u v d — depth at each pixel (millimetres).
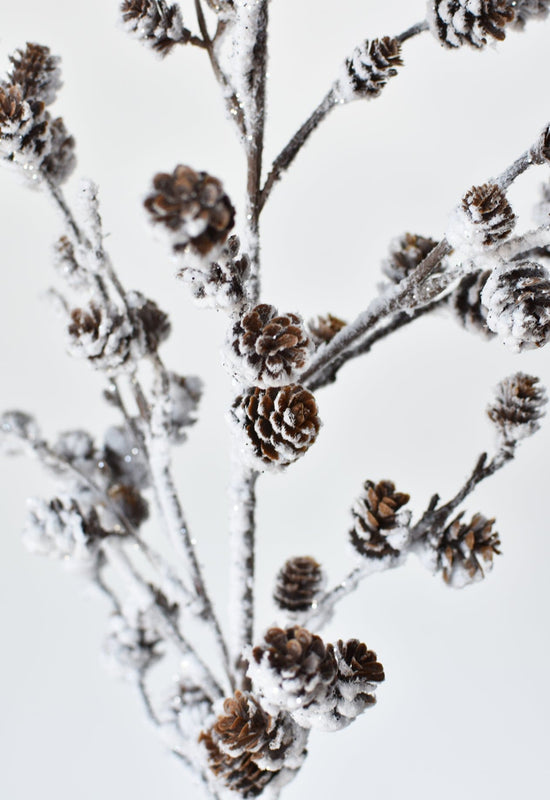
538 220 346
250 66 312
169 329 361
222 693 382
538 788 672
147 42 321
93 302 344
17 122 320
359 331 327
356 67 314
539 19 330
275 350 286
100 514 389
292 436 290
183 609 379
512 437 347
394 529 344
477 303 344
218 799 387
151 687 638
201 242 251
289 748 320
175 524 373
